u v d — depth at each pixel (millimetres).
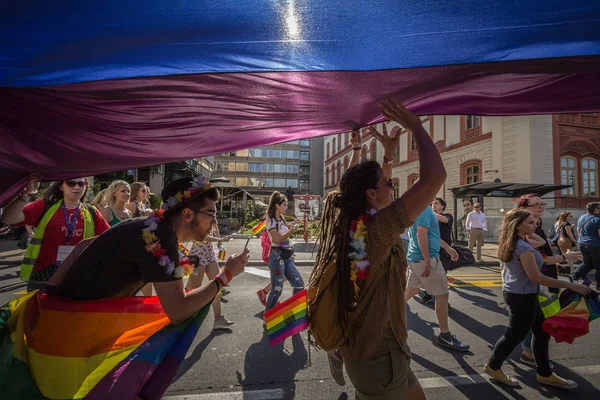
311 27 1203
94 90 1646
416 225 4090
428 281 4000
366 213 1668
